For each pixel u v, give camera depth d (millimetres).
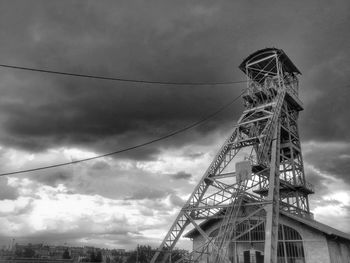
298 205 28250
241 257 24797
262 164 24234
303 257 22516
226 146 28422
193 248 26578
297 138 31844
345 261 25516
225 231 21922
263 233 24594
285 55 32469
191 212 24797
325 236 22094
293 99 32125
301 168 30406
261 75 34781
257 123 29047
